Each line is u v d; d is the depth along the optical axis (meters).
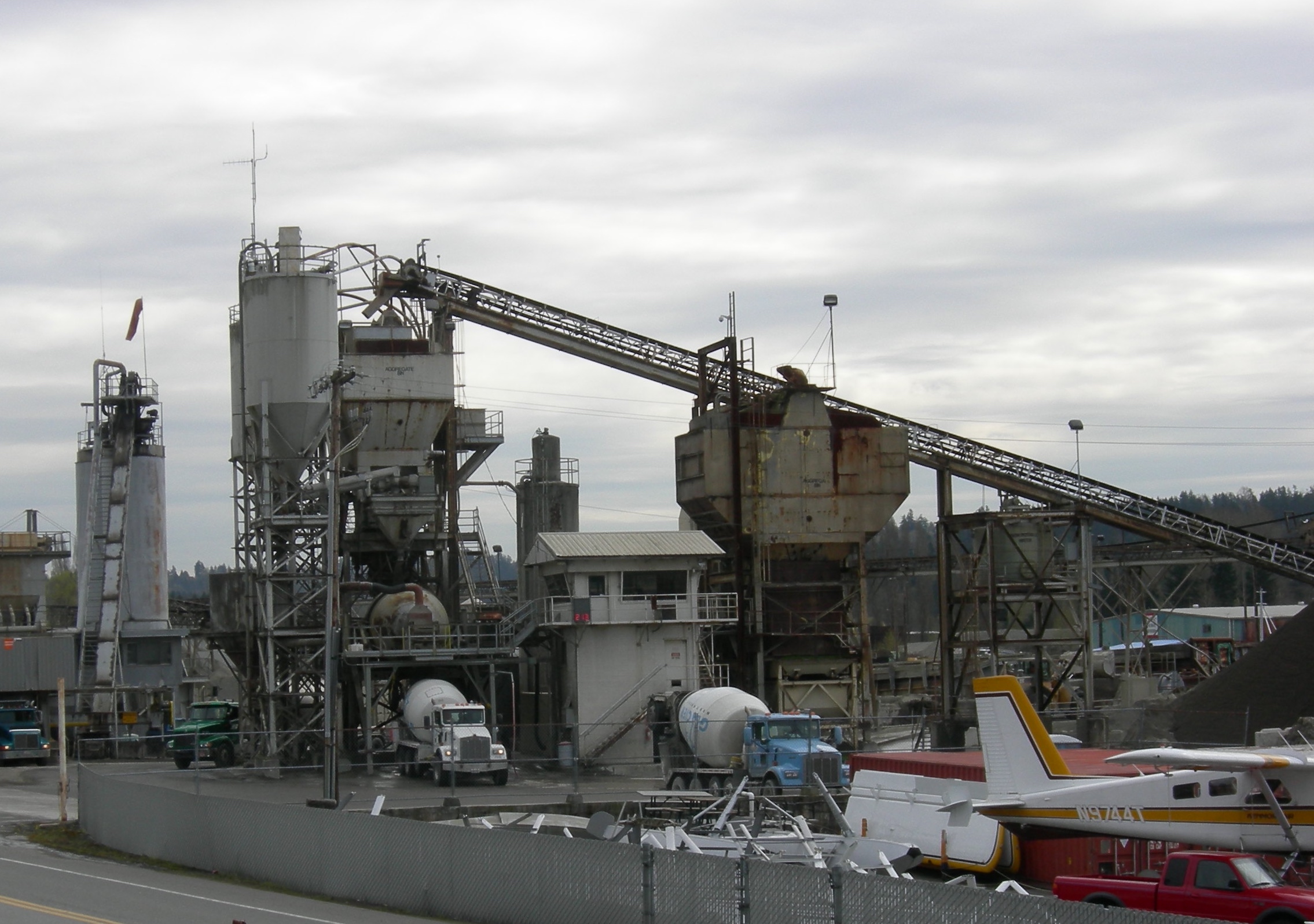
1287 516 92.69
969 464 87.94
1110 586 101.19
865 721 70.81
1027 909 20.70
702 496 80.56
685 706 62.97
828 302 83.31
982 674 79.62
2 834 44.00
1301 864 32.94
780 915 23.55
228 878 35.44
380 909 30.86
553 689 72.75
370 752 63.75
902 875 30.86
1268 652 66.38
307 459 69.75
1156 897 28.03
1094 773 39.53
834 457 80.94
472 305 84.00
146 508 94.31
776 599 79.88
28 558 123.06
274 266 70.44
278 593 68.50
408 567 80.44
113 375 91.56
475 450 87.56
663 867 25.45
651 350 87.50
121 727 81.94
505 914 28.39
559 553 69.94
